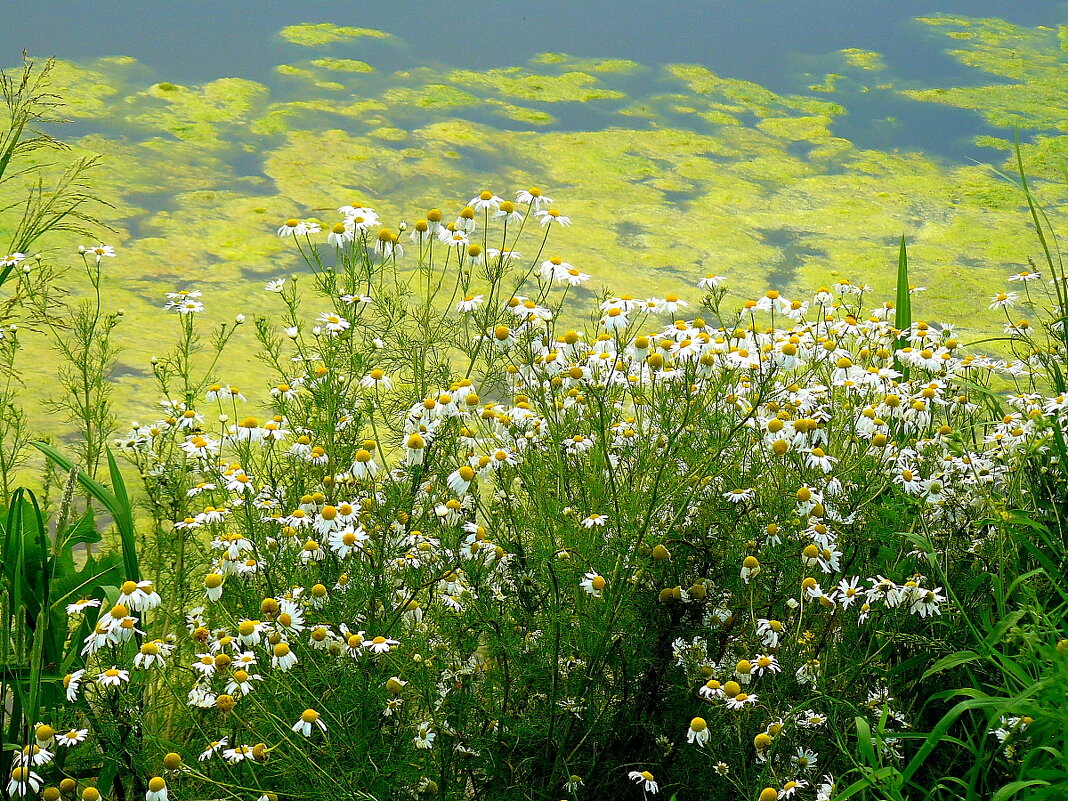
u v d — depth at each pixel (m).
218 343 2.14
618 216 3.96
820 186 4.45
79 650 1.85
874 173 4.63
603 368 1.98
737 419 1.94
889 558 1.89
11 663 1.79
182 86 4.59
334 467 1.97
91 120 4.12
